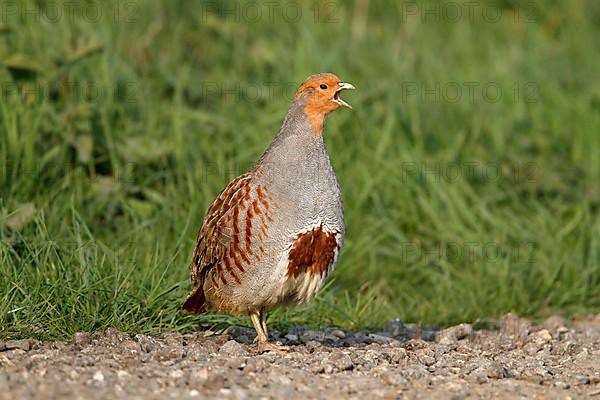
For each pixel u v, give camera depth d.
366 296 11.95
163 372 8.39
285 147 9.45
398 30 18.16
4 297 9.64
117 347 9.20
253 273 9.38
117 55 14.10
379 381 8.52
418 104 15.49
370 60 16.58
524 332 11.31
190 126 13.93
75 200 12.09
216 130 14.05
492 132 15.48
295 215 9.30
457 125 15.48
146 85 14.00
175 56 15.25
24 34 13.91
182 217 12.21
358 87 15.45
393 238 13.34
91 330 9.64
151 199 12.62
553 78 17.34
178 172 12.95
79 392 7.73
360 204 13.31
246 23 16.70
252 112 14.69
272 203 9.29
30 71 12.85
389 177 13.85
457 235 13.25
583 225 13.61
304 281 9.53
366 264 12.85
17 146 12.12
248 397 7.84
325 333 10.63
